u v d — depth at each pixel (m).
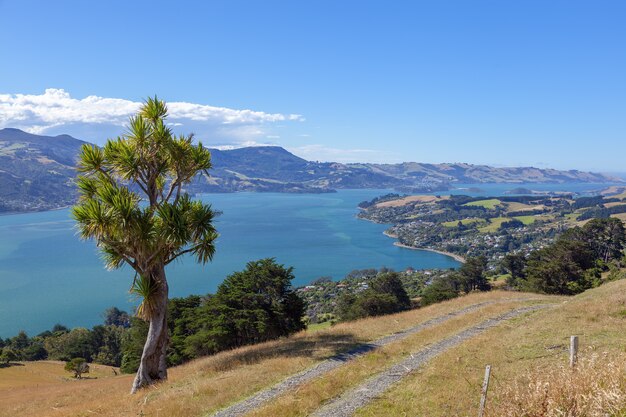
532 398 7.45
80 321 120.00
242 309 36.00
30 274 175.00
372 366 14.89
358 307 60.12
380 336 20.52
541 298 30.23
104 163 17.56
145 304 17.61
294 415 10.80
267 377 14.62
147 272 17.50
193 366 20.78
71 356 83.19
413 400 11.03
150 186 18.38
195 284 152.62
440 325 21.67
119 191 16.64
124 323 115.56
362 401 11.41
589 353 12.77
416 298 101.62
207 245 18.48
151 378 17.80
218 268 178.50
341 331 22.55
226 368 17.38
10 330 112.75
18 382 45.97
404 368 14.34
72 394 23.72
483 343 16.62
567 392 7.23
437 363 14.41
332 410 10.92
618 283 28.95
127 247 16.86
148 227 16.47
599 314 19.25
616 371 7.69
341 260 191.25
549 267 57.94
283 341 22.22
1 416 20.27
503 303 27.62
